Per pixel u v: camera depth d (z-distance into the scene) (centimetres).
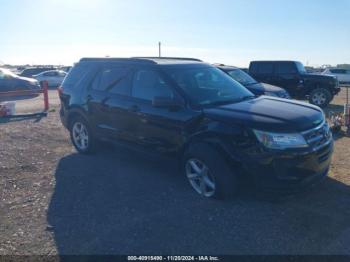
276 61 1509
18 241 362
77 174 554
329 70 3170
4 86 1923
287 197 444
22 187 506
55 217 412
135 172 557
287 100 512
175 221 394
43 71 3097
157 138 500
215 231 371
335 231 365
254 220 391
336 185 480
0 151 695
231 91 527
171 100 466
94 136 624
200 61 596
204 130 438
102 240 359
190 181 469
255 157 398
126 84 556
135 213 416
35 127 955
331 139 459
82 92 633
